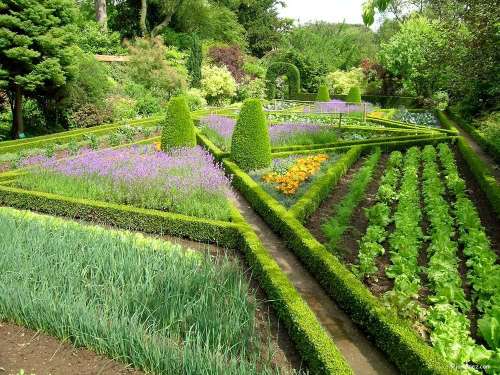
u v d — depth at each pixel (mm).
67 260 4750
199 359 3252
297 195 8195
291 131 14203
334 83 35375
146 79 23281
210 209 7266
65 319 3875
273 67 33031
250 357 3623
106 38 25797
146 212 7133
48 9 14242
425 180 9648
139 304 4082
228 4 39625
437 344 3732
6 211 7199
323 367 3426
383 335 3928
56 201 7715
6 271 4617
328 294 5074
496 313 4082
